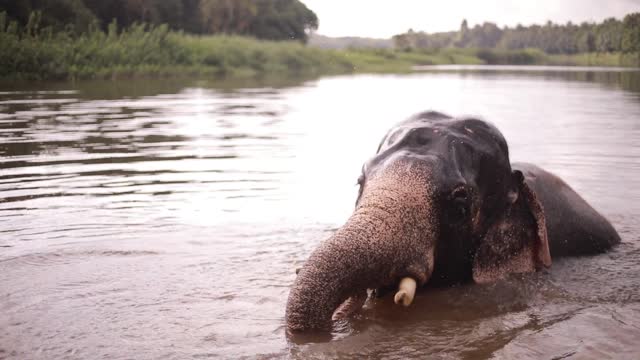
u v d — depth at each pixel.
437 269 4.91
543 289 5.12
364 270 4.11
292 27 88.19
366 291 4.62
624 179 8.82
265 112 17.42
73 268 5.31
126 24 56.25
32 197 7.60
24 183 8.33
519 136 12.78
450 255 4.86
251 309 4.51
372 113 17.41
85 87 26.64
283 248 5.89
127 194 7.82
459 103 20.62
